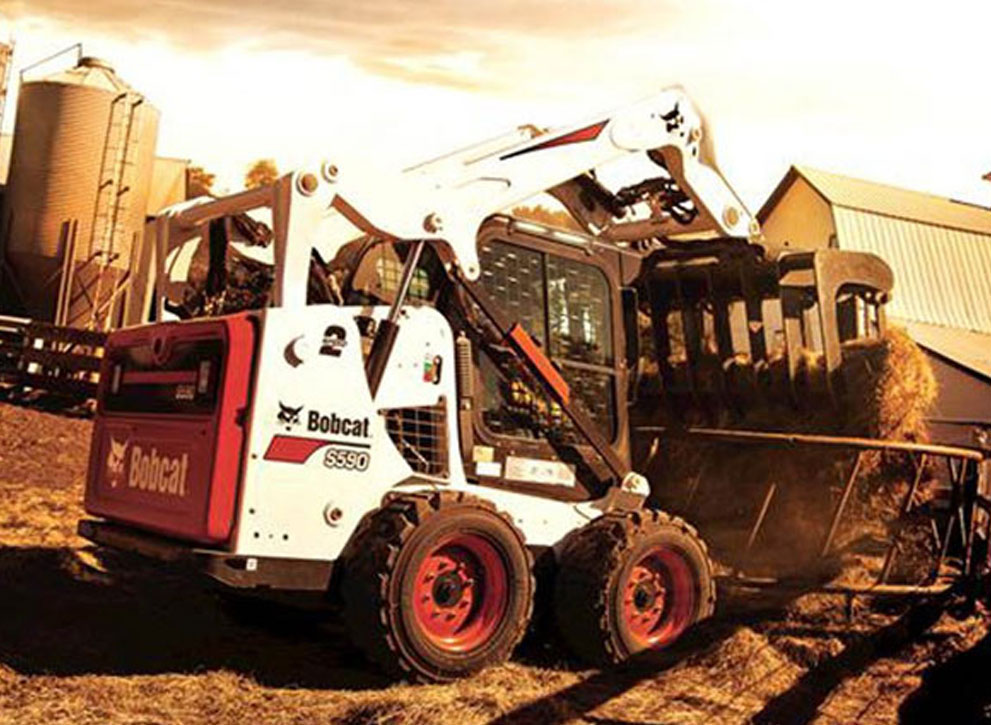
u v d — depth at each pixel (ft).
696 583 20.81
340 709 16.15
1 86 72.43
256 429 16.96
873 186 112.57
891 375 23.98
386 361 18.54
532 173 21.42
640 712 16.89
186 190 83.10
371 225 18.83
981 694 18.24
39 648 18.33
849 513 24.27
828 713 17.26
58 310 67.31
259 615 20.98
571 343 21.76
